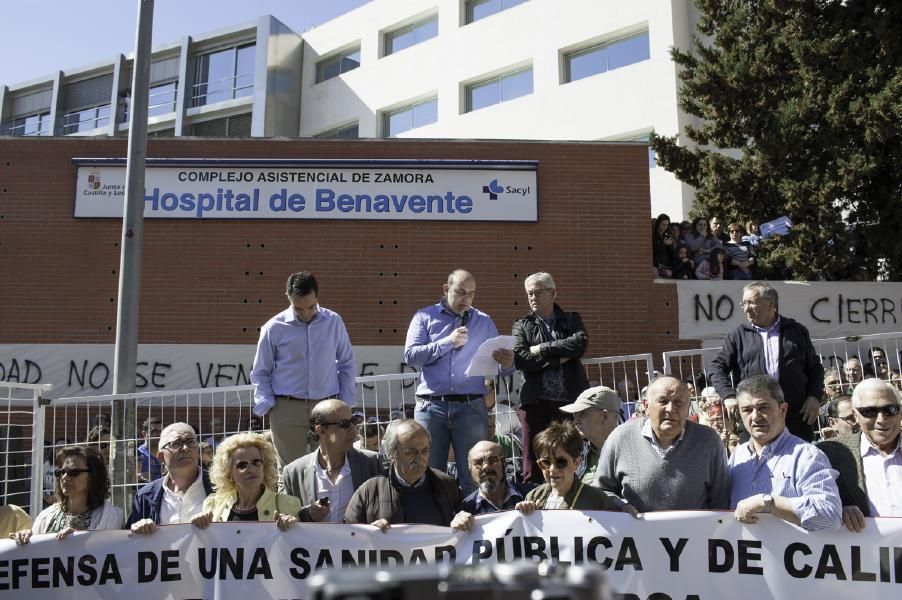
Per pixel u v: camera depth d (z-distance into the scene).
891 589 4.22
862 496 4.76
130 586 4.63
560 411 6.52
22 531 4.69
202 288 13.22
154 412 11.57
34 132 38.84
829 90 14.84
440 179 13.48
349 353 7.02
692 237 13.66
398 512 4.88
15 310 13.10
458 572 1.02
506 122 26.28
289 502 5.04
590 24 24.88
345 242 13.36
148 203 13.39
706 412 7.75
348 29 32.03
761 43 15.84
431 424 6.67
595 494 4.72
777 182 15.38
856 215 15.55
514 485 5.56
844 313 13.16
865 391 4.77
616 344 13.12
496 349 6.43
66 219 13.36
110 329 13.05
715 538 4.41
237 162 13.44
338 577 0.99
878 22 14.45
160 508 5.44
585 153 13.66
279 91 32.75
